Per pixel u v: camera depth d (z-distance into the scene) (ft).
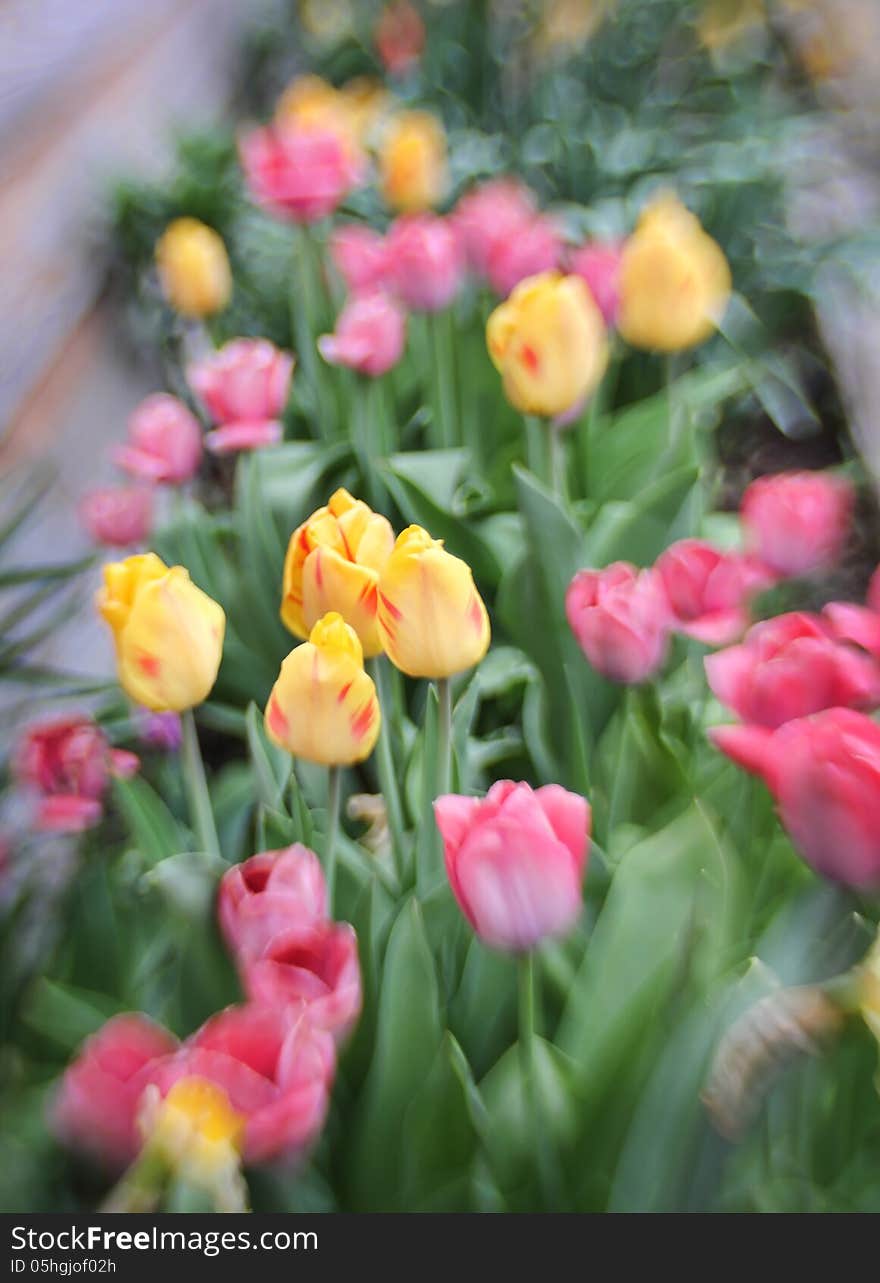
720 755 3.19
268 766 3.12
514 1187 2.51
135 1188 2.10
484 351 4.56
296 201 4.47
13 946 3.03
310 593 2.72
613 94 9.45
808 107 10.09
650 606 2.83
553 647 3.49
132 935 3.00
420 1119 2.49
